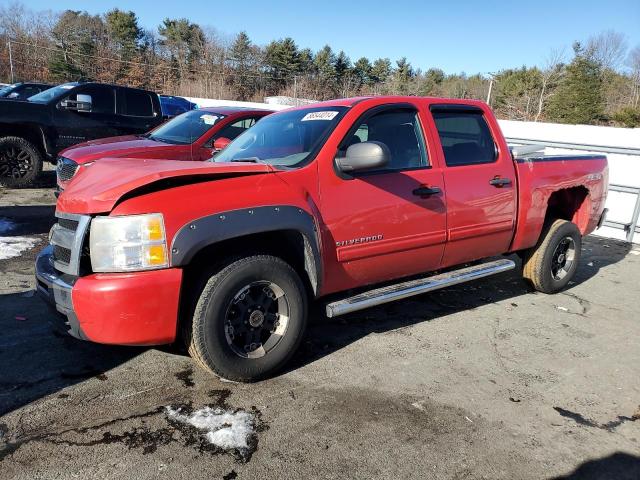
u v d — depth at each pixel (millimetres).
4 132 9258
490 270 4531
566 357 3881
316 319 4406
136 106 10328
